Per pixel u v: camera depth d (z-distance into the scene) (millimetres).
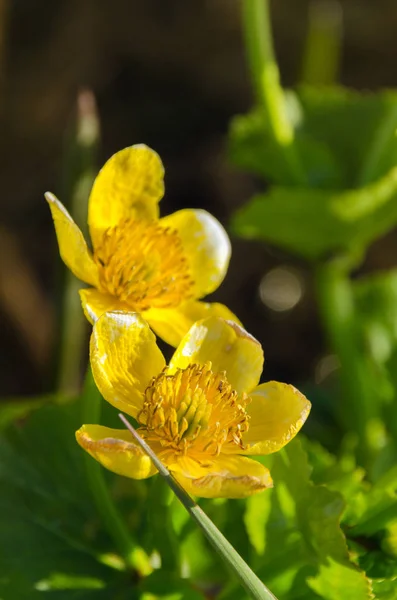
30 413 344
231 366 306
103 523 330
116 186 316
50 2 604
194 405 298
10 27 599
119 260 313
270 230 401
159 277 317
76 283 393
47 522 332
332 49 485
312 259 409
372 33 619
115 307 314
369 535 317
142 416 297
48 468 339
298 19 620
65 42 607
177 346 313
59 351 398
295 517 317
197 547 332
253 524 323
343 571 310
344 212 389
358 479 329
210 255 325
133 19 618
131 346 301
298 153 417
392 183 386
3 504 333
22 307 564
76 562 327
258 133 419
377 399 411
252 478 282
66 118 618
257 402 302
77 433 287
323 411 442
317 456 338
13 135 609
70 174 376
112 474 344
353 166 417
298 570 320
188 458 297
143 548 332
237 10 620
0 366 570
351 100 422
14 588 320
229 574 331
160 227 319
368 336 417
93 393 308
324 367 604
